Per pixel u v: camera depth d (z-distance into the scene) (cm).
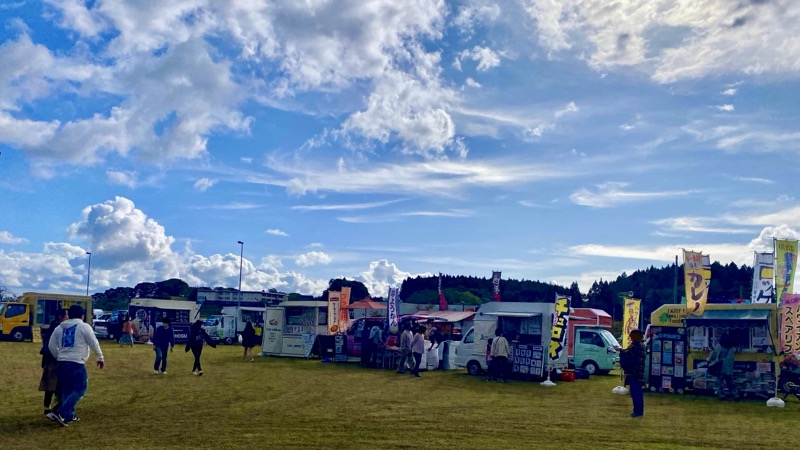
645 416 1420
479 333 2397
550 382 2070
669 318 1977
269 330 3027
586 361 2559
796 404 1714
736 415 1488
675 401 1745
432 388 1881
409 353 2314
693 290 1911
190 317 4047
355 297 7269
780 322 1761
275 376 2066
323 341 2883
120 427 1102
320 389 1748
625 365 1423
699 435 1184
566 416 1383
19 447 928
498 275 4212
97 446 945
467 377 2278
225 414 1270
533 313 2362
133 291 8419
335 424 1180
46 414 1148
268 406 1393
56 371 1138
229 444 977
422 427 1175
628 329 2208
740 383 1842
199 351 2033
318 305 2969
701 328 1948
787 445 1104
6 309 3253
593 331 2595
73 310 1102
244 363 2538
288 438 1035
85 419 1174
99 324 3959
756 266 1983
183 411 1295
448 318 4119
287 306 3022
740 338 1894
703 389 1914
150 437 1020
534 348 2220
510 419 1312
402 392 1747
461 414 1361
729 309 1916
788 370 1798
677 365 1942
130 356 2647
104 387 1652
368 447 980
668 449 1034
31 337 3300
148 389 1634
